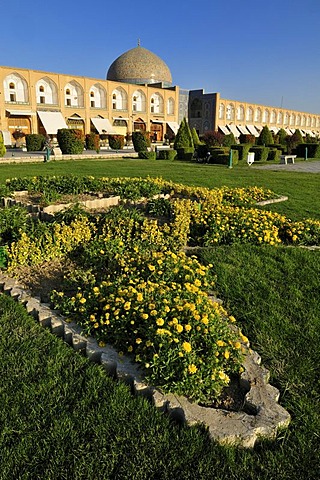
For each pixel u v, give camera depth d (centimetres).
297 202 794
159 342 223
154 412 201
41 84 3297
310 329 293
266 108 5631
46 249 401
